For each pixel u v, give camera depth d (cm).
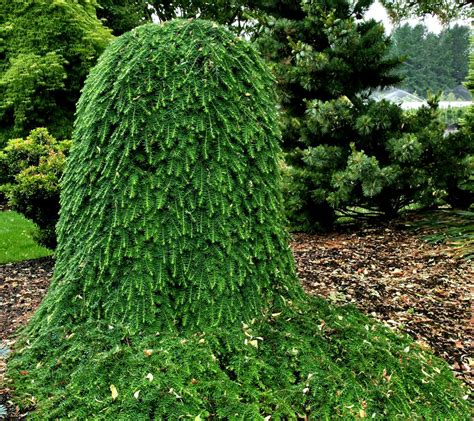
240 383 204
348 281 439
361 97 650
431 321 358
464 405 224
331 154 587
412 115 625
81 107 264
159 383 191
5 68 838
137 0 1634
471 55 686
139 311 228
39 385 216
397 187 581
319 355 225
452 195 642
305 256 523
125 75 236
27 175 472
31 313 375
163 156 230
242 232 237
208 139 233
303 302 266
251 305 243
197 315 231
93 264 238
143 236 231
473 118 621
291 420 189
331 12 594
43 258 531
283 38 662
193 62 240
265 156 249
